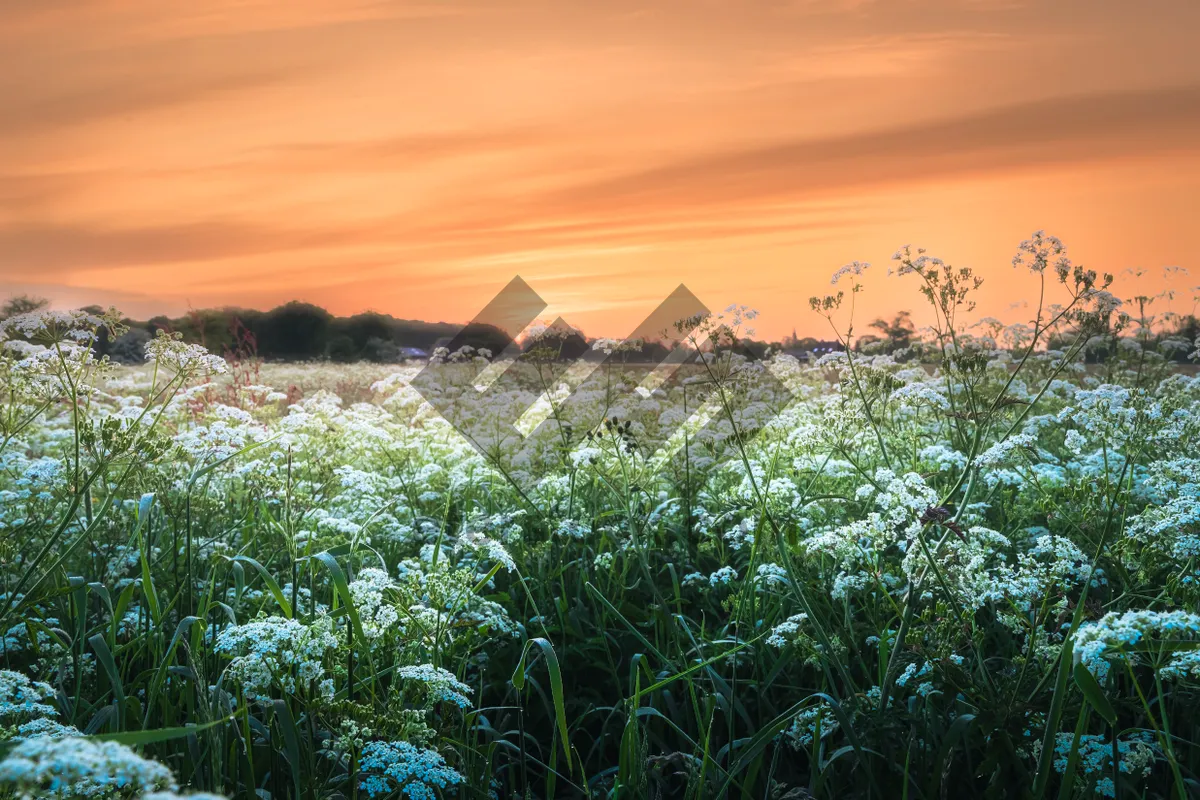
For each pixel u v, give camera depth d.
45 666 4.27
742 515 6.05
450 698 3.43
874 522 4.25
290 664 3.36
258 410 9.54
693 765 4.00
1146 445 5.46
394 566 6.11
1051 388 8.48
